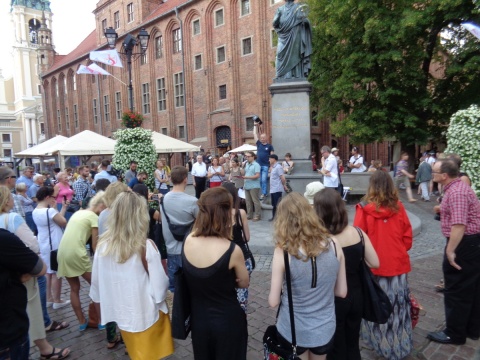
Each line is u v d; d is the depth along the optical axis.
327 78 18.81
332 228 2.69
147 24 34.12
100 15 41.03
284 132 10.10
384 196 3.22
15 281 2.66
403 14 14.87
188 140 31.16
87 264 4.20
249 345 3.75
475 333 3.64
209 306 2.41
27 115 69.94
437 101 17.80
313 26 18.56
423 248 7.03
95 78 42.56
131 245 2.86
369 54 16.09
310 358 2.47
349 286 2.69
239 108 27.47
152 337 2.93
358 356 2.79
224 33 28.09
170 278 4.26
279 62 10.43
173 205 4.11
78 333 4.23
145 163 11.45
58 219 4.91
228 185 3.69
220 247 2.39
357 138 17.53
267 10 25.36
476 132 4.90
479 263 3.53
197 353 2.44
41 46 53.41
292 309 2.32
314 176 9.46
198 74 30.33
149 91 34.94
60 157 14.45
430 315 4.29
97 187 5.84
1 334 2.58
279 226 2.38
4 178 5.18
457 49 17.14
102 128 41.78
